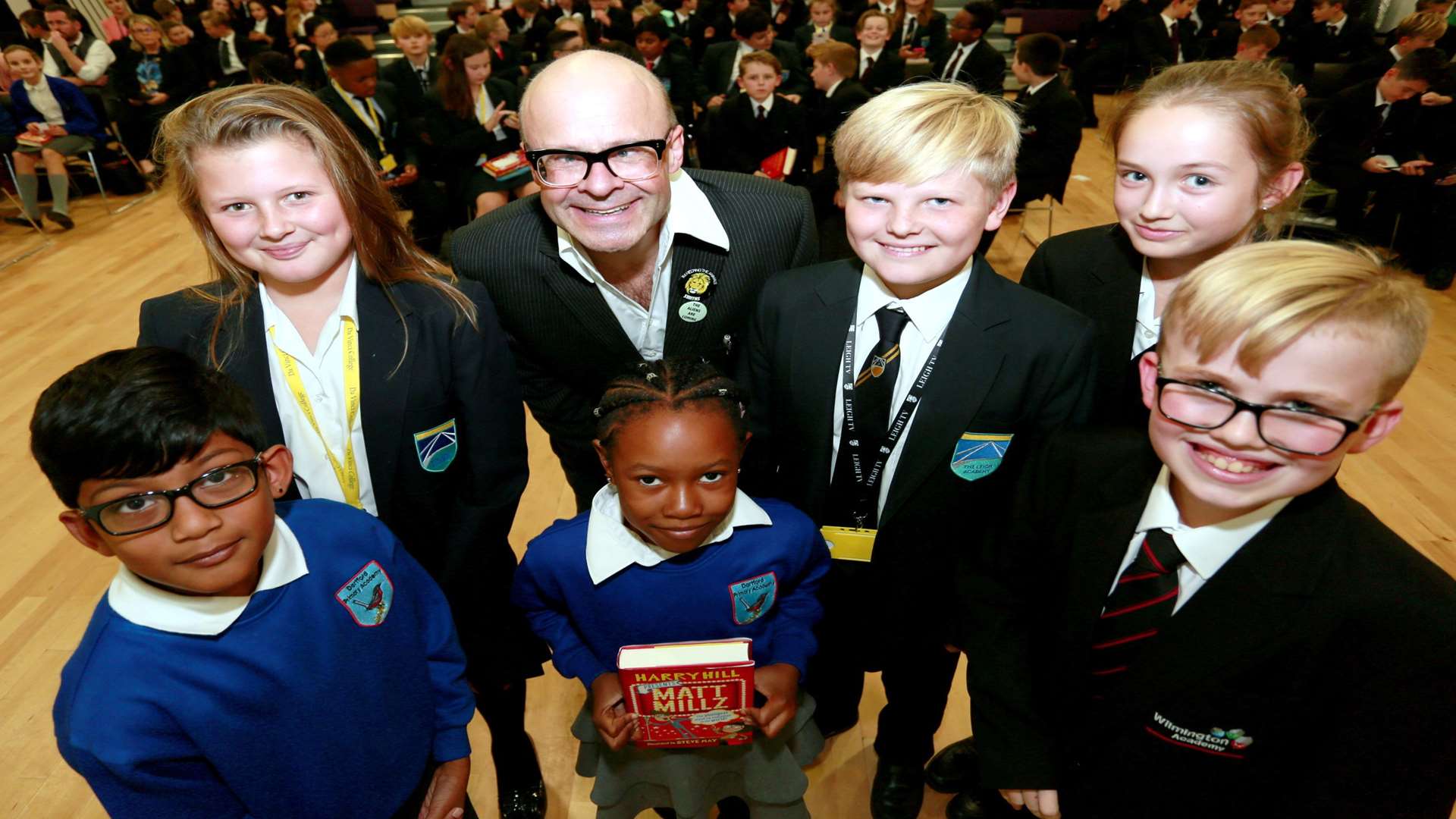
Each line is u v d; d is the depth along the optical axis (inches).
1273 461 29.0
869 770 71.1
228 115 39.0
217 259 44.3
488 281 56.1
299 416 45.9
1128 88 56.8
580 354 58.4
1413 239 169.8
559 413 64.0
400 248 46.7
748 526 44.1
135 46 269.1
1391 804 30.9
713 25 331.0
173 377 30.8
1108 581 36.4
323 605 36.8
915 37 295.7
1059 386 46.3
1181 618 33.8
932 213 41.7
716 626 44.6
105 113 249.1
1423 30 193.5
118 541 30.5
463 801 44.2
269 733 35.4
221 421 31.3
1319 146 179.5
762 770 46.3
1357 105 175.2
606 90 45.2
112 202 243.9
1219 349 28.7
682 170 57.9
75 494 30.4
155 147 42.4
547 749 73.4
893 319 47.6
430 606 43.5
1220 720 33.7
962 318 45.9
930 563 52.2
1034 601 43.1
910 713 59.8
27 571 96.7
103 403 28.9
